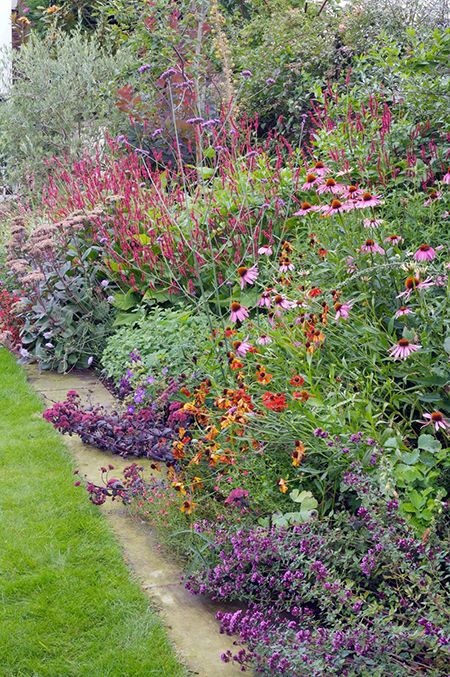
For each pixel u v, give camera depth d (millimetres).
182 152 8969
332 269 4168
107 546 3295
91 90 9852
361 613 2465
